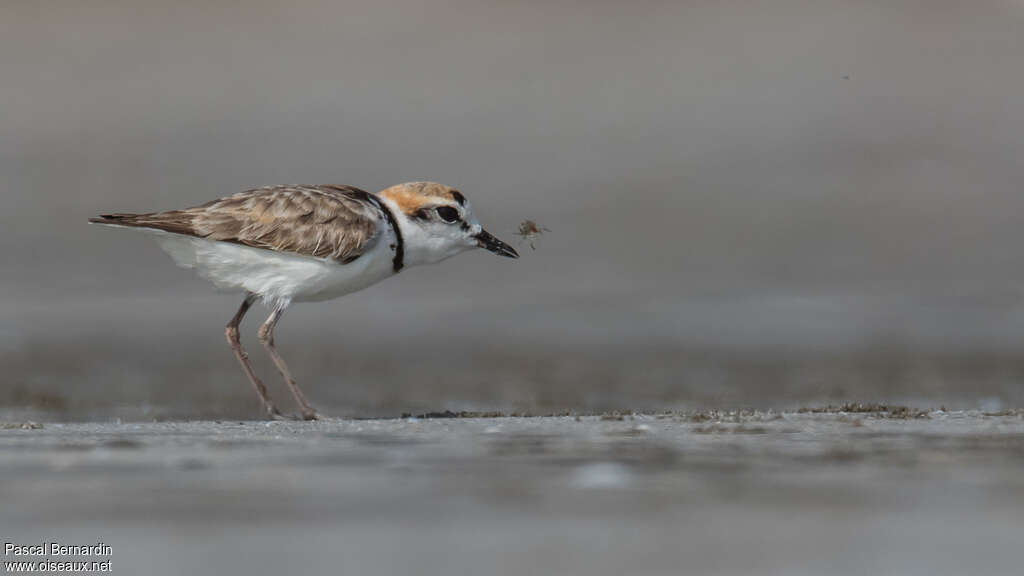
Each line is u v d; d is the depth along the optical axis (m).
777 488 5.24
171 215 9.00
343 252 9.02
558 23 23.59
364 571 4.02
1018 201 18.33
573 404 10.12
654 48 22.88
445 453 6.26
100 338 13.89
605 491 5.18
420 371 12.27
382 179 19.05
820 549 4.24
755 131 20.34
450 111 20.94
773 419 7.80
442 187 9.57
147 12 23.58
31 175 18.58
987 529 4.50
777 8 24.14
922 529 4.51
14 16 23.12
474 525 4.61
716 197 18.53
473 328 14.51
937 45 22.81
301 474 5.61
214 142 19.86
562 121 20.64
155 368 12.36
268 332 9.16
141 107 20.80
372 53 22.50
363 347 13.67
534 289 16.08
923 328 14.18
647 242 17.36
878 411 8.50
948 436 6.85
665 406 9.92
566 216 18.02
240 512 4.82
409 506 4.91
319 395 10.91
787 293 15.71
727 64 22.33
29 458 6.12
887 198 18.47
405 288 16.30
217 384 11.52
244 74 21.80
